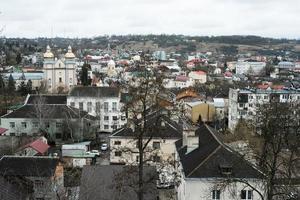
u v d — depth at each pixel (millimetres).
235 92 124688
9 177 44594
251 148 54500
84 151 81875
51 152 82875
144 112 43625
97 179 51656
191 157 53688
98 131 107562
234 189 46156
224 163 48500
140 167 44062
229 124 128875
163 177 61062
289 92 132125
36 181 46438
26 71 196000
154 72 45938
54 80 169500
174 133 72562
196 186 47812
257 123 71125
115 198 49781
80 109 110312
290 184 38469
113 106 113812
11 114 101188
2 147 74250
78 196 49406
